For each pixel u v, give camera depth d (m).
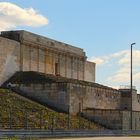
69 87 102.62
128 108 133.88
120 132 95.06
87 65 145.75
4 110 84.88
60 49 128.75
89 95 112.50
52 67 124.50
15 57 110.25
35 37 117.69
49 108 99.56
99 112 105.25
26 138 68.75
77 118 99.69
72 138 76.75
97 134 87.56
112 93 127.12
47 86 103.06
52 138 74.50
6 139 62.25
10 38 112.69
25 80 106.06
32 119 84.25
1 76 105.56
